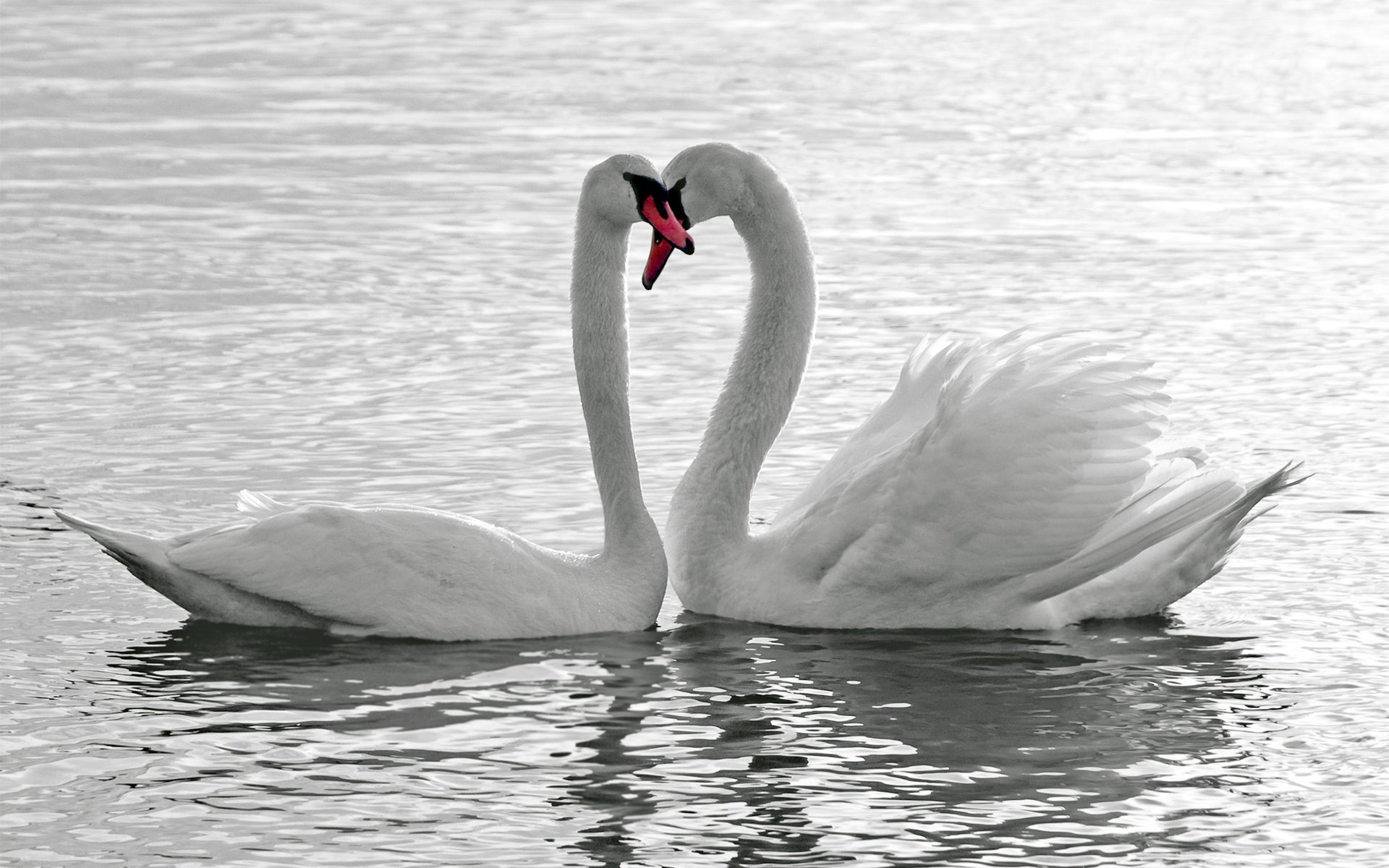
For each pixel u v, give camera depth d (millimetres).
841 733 11273
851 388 19766
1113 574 13445
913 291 24422
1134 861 9516
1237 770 10664
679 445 17656
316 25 49875
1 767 10562
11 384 19484
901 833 9836
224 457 17062
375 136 35281
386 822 9961
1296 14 52531
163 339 21531
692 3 55469
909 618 13430
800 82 41938
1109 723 11430
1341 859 9547
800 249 14250
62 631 12898
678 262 26281
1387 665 12414
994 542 13039
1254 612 13555
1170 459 13539
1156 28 50281
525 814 10062
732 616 13766
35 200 29438
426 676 12164
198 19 50562
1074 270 25609
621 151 33969
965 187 31484
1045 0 55688
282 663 12367
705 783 10492
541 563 13234
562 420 18422
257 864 9461
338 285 24391
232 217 28484
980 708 11703
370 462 16938
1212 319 22719
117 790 10312
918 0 55938
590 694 11922
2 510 15477
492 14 52438
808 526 13578
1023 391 13039
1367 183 31641
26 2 52875
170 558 12867
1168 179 32156
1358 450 17344
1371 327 22203
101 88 39844
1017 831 9867
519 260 25891
